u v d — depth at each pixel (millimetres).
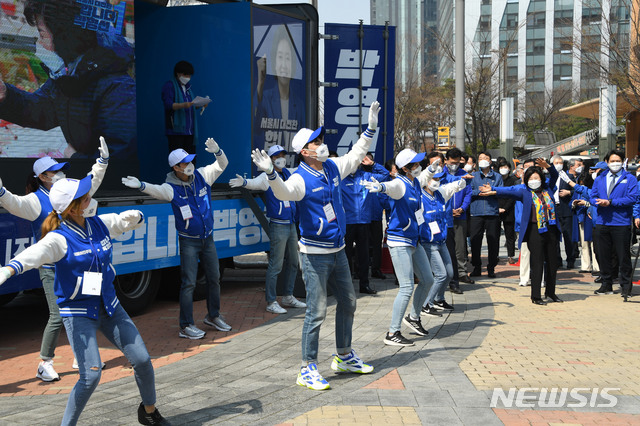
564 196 12984
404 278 6934
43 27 8391
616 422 4703
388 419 4781
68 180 4277
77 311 4258
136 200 8094
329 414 4914
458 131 15070
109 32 9297
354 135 12719
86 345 4238
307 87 11211
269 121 10445
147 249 8281
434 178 8039
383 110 12836
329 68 12539
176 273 9484
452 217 10094
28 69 8203
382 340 7191
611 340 7227
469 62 54000
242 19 10086
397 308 6953
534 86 83375
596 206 10070
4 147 7941
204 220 7555
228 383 5770
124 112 9555
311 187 5566
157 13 10703
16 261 3994
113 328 4461
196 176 7629
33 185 6035
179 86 10094
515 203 13812
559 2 84312
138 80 10938
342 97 12633
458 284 10203
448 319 8336
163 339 7480
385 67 12828
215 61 10336
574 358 6461
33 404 5301
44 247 4094
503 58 39562
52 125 8508
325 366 6273
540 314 8664
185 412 5008
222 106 10297
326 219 5605
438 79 51719
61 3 8617
